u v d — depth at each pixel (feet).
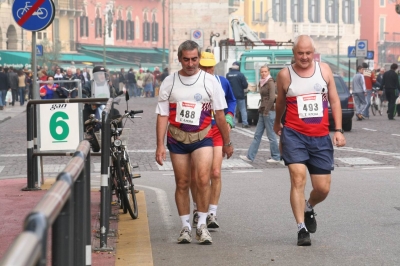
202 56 55.21
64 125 72.38
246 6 645.10
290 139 48.24
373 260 44.32
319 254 46.03
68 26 496.23
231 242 50.06
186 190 49.67
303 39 48.01
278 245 48.83
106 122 47.75
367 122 184.75
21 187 75.36
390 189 73.97
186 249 48.06
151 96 400.88
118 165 57.72
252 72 190.70
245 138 139.33
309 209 51.13
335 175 86.12
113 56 536.42
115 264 43.55
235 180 82.64
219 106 48.49
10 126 173.88
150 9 574.97
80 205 25.45
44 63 399.65
